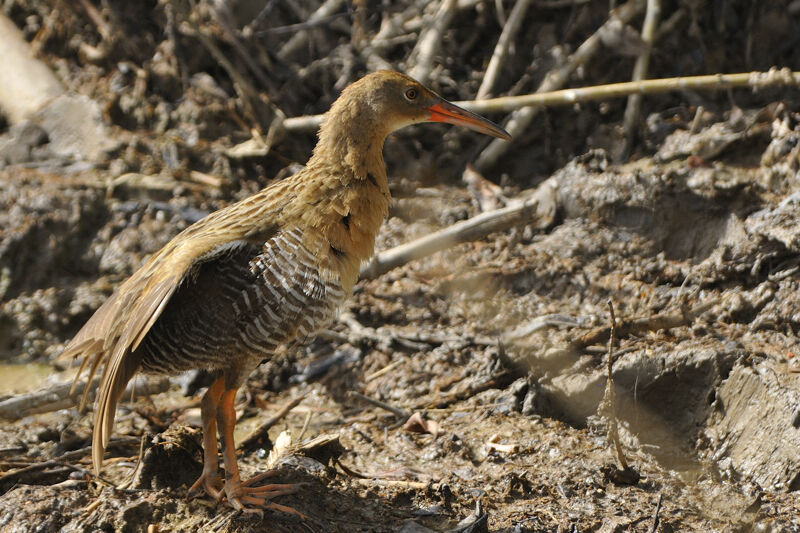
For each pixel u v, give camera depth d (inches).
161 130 553.9
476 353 414.9
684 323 395.2
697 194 458.6
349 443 369.4
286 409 381.4
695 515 313.1
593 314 422.6
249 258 292.2
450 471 343.6
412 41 573.0
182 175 525.0
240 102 565.9
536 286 450.0
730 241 442.0
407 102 333.1
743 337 386.6
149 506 301.7
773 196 455.2
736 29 535.5
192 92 565.9
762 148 482.0
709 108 515.8
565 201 484.7
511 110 509.7
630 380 375.9
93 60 576.7
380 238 490.9
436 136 548.7
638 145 513.7
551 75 534.9
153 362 305.0
